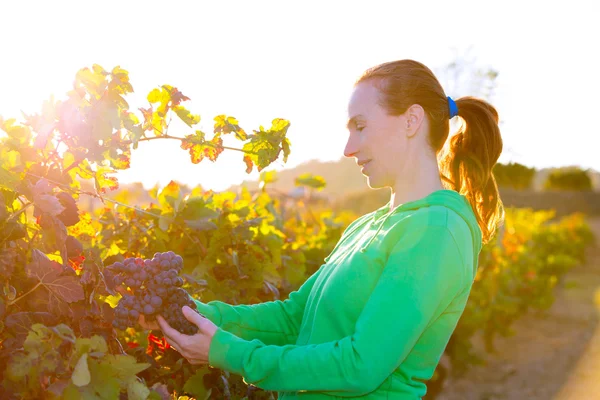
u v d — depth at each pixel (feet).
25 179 5.04
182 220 8.68
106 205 9.43
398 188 5.57
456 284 4.95
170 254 5.32
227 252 9.16
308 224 17.92
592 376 23.57
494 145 5.97
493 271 26.66
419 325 4.77
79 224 6.73
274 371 4.97
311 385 4.89
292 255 11.65
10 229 4.67
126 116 5.31
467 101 5.97
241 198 11.71
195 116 5.73
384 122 5.40
